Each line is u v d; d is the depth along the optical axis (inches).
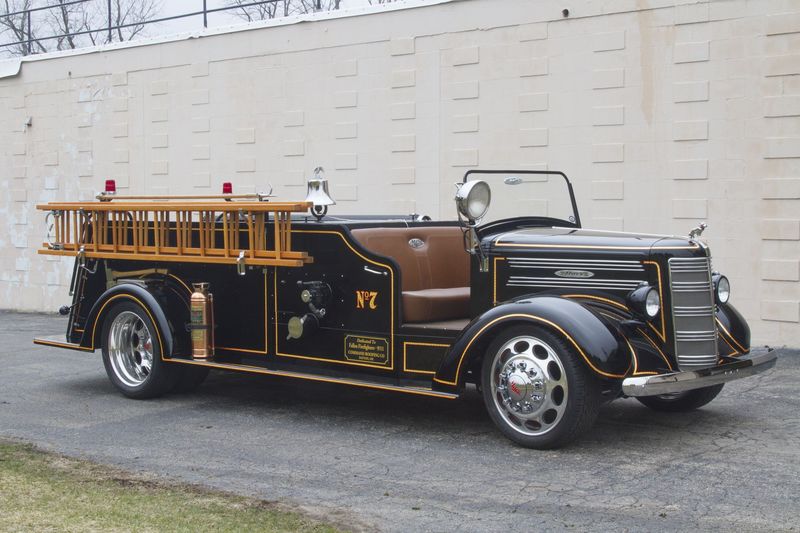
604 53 395.5
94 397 291.9
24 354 388.5
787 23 353.4
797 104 352.5
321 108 489.1
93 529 161.6
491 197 253.3
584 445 221.0
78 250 303.9
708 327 222.4
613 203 396.5
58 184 610.5
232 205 259.6
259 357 269.1
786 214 355.9
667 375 204.4
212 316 275.6
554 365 213.6
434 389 227.0
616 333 208.7
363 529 163.3
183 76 545.6
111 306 290.8
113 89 578.6
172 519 167.6
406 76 455.5
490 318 218.8
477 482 192.7
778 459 206.8
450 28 439.8
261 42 510.9
